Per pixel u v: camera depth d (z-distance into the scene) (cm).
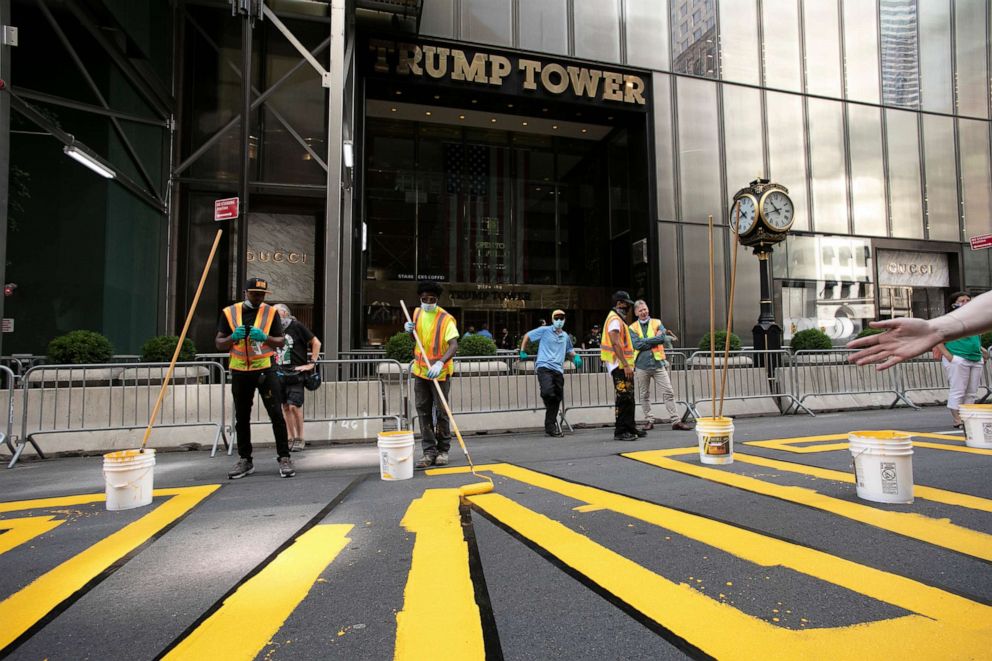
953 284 2098
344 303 1435
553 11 1792
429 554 302
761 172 1928
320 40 1558
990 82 2214
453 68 1684
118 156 1223
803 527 336
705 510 380
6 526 380
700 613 223
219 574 283
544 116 1911
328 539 334
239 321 546
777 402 1041
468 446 747
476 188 2023
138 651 206
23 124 1112
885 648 191
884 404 1086
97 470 627
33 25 1133
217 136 1436
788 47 2003
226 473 583
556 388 820
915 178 2084
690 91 1898
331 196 1121
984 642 194
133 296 1286
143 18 1299
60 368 735
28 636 219
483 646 200
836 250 1970
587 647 198
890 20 2127
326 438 805
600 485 468
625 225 1980
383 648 201
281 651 201
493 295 1970
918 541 305
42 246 1123
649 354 852
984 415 597
